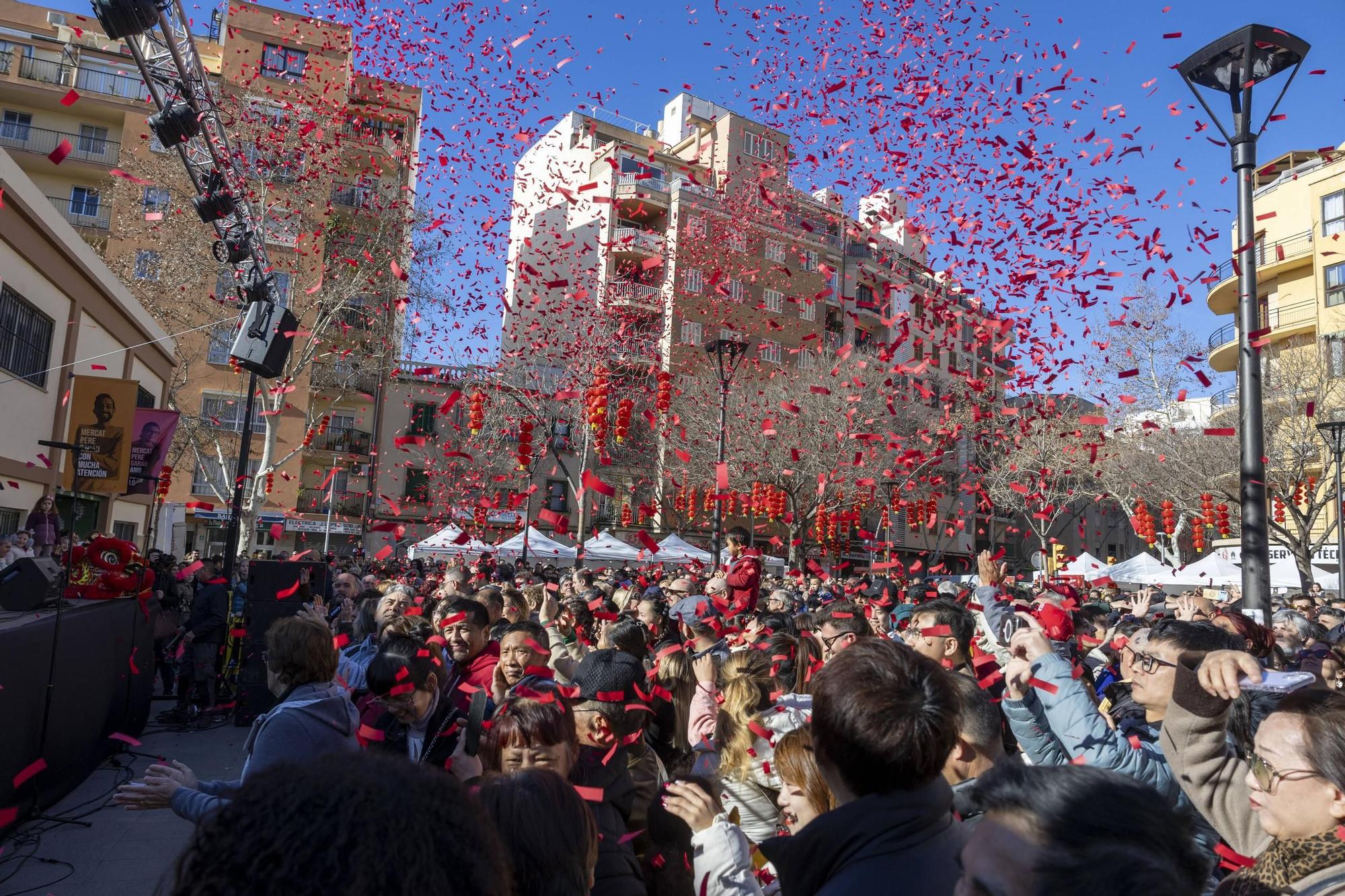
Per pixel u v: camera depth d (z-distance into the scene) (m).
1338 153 27.66
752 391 32.41
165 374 23.83
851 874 1.80
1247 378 7.15
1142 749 2.91
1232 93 7.40
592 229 38.41
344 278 24.16
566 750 3.10
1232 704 2.77
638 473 34.91
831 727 1.97
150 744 8.95
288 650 3.76
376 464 34.00
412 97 27.36
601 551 22.77
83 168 30.81
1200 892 1.38
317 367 30.00
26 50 31.44
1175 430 26.02
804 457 29.08
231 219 11.47
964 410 30.92
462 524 21.83
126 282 24.61
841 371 31.58
